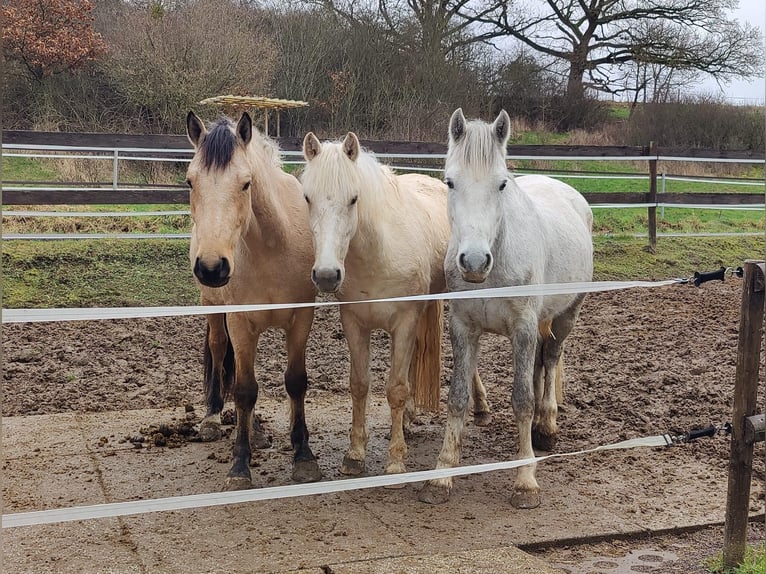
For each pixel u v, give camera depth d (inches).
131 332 343.9
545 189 234.8
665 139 878.4
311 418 250.2
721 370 301.3
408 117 727.1
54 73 689.6
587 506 180.4
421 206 212.7
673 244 518.9
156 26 632.4
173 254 432.1
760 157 544.7
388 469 197.2
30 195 394.0
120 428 236.2
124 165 542.9
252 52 661.3
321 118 749.9
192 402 265.6
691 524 170.2
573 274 220.2
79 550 153.1
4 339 327.6
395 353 196.5
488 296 172.1
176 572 144.1
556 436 226.5
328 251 173.0
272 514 173.3
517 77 912.9
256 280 187.8
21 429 233.3
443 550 155.0
